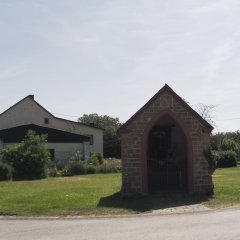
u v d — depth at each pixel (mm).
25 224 14914
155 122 22188
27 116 53594
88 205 18875
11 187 26078
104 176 36250
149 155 26188
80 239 12039
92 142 56406
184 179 24500
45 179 34125
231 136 66562
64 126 54781
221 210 17562
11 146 36938
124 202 19969
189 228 13359
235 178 30641
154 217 16094
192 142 22328
